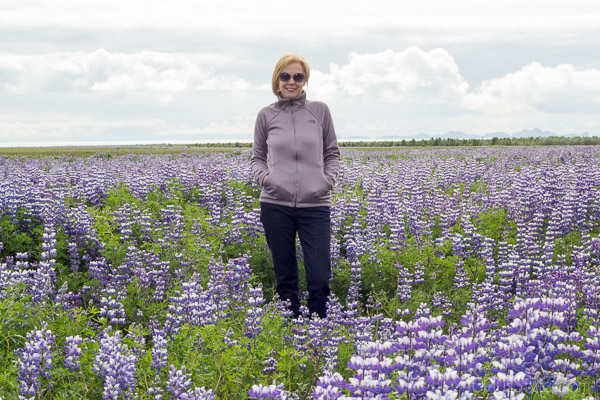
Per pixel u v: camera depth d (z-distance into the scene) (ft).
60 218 35.65
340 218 39.22
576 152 126.00
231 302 23.44
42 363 14.78
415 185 56.29
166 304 24.84
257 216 35.58
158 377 15.17
